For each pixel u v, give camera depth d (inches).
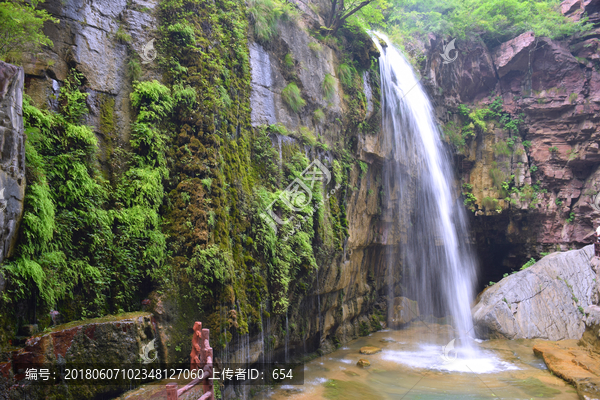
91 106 279.6
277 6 442.0
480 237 901.8
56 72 265.7
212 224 302.2
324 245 445.7
